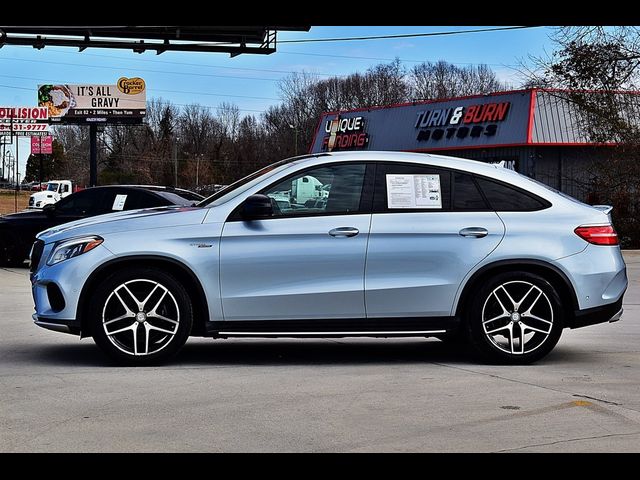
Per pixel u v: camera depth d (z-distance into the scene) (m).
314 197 7.32
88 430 5.27
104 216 7.63
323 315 7.21
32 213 17.67
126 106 62.34
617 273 7.51
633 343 8.78
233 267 7.14
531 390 6.40
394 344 8.70
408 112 45.81
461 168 7.50
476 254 7.28
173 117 114.81
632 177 29.38
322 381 6.71
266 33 26.36
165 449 4.88
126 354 7.16
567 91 30.53
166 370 7.12
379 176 7.38
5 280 15.39
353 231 7.21
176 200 16.34
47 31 25.56
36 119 63.69
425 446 4.96
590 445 4.99
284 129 104.31
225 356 7.87
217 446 4.95
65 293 7.05
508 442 5.04
